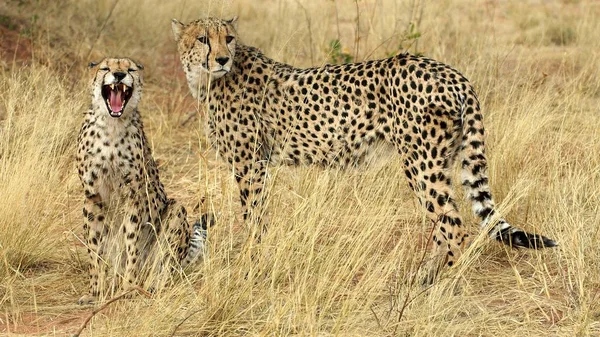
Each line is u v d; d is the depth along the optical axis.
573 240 9.38
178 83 18.41
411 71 9.11
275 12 23.91
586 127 14.23
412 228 10.96
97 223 9.52
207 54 10.02
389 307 8.70
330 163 9.95
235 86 10.20
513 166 11.74
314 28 20.84
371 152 9.68
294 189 10.99
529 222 10.70
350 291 8.87
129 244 9.38
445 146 9.03
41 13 19.47
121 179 9.41
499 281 9.53
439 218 9.10
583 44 21.42
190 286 8.85
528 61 19.06
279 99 10.04
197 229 10.43
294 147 10.11
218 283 8.52
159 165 13.85
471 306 8.84
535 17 25.28
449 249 9.09
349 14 24.45
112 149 9.29
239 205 12.02
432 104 8.95
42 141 12.11
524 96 14.17
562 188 11.02
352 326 8.13
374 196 10.98
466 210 11.12
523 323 8.36
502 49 18.66
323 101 9.73
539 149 12.67
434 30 19.34
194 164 14.06
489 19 25.03
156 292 8.91
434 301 8.56
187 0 22.36
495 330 8.31
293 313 8.41
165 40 21.00
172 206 9.93
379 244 10.21
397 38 18.53
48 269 10.08
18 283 9.50
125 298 8.95
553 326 8.40
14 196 10.15
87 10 20.70
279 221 9.58
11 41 17.58
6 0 18.97
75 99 14.66
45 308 8.95
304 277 8.59
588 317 8.35
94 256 9.36
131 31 20.61
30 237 10.08
